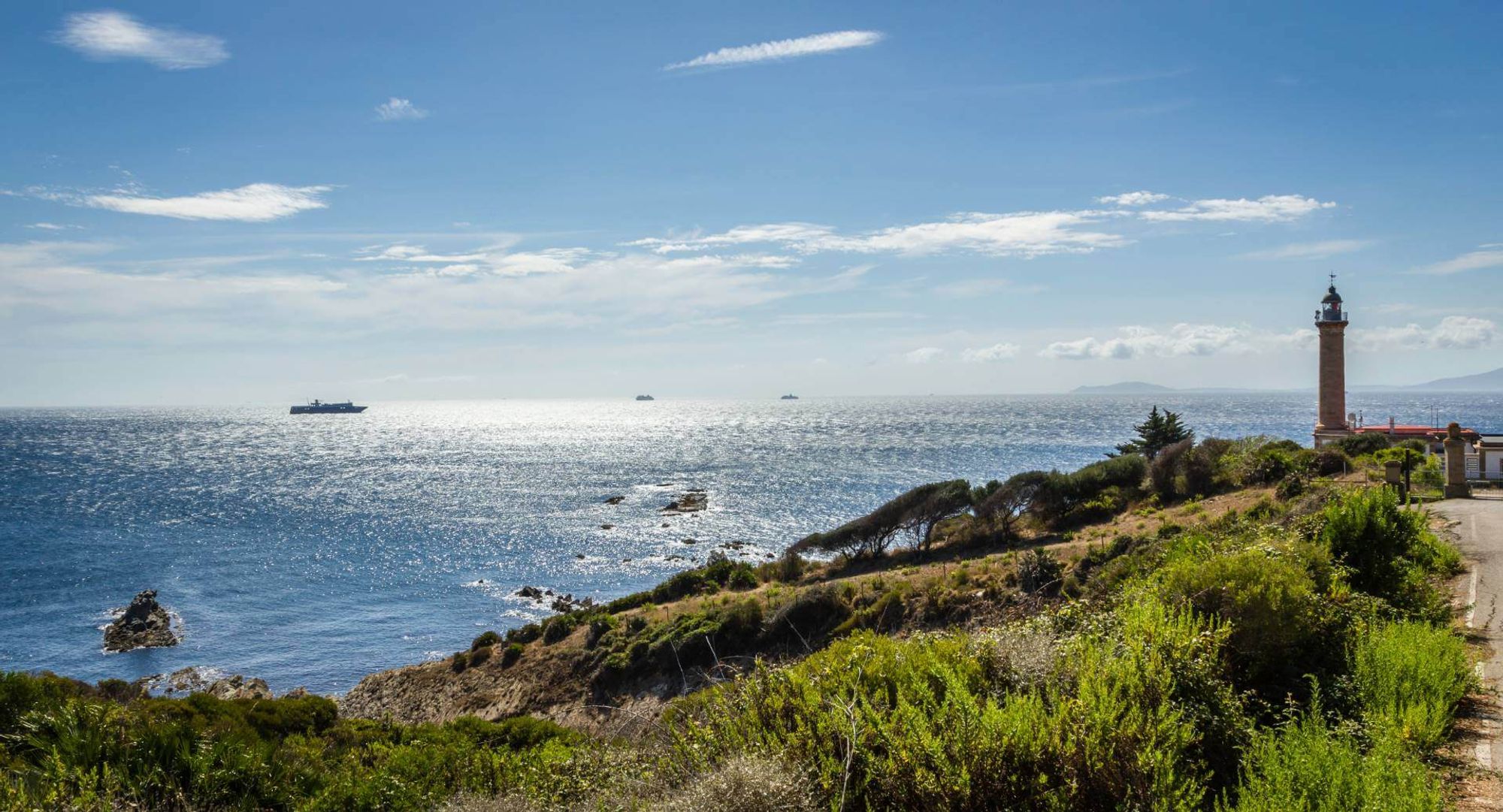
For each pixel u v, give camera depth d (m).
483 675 34.53
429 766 10.63
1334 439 48.38
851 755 4.99
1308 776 5.02
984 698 6.06
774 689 5.99
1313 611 8.18
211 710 15.72
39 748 8.98
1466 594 11.77
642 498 99.19
